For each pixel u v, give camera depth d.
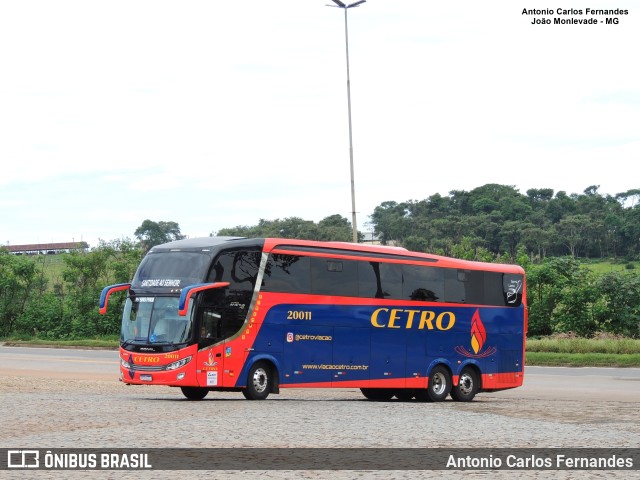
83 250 79.25
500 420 18.95
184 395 26.47
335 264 26.39
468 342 29.45
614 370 42.81
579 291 59.16
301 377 25.28
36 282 78.69
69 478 11.27
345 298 26.45
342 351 26.19
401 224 174.00
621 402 25.70
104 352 57.06
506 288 30.84
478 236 170.38
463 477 11.58
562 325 59.53
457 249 72.81
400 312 27.69
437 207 192.12
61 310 74.69
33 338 73.50
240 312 24.31
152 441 14.52
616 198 192.50
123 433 15.51
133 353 24.23
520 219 184.12
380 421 18.47
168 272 24.53
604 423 18.41
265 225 126.56
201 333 23.73
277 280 25.11
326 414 19.95
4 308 76.06
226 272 24.31
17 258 78.81
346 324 26.34
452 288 29.22
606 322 58.81
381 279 27.39
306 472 11.76
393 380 27.31
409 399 29.78
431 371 28.34
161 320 24.14
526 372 41.47
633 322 57.69
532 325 60.22
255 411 20.28
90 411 19.61
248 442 14.56
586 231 169.75
